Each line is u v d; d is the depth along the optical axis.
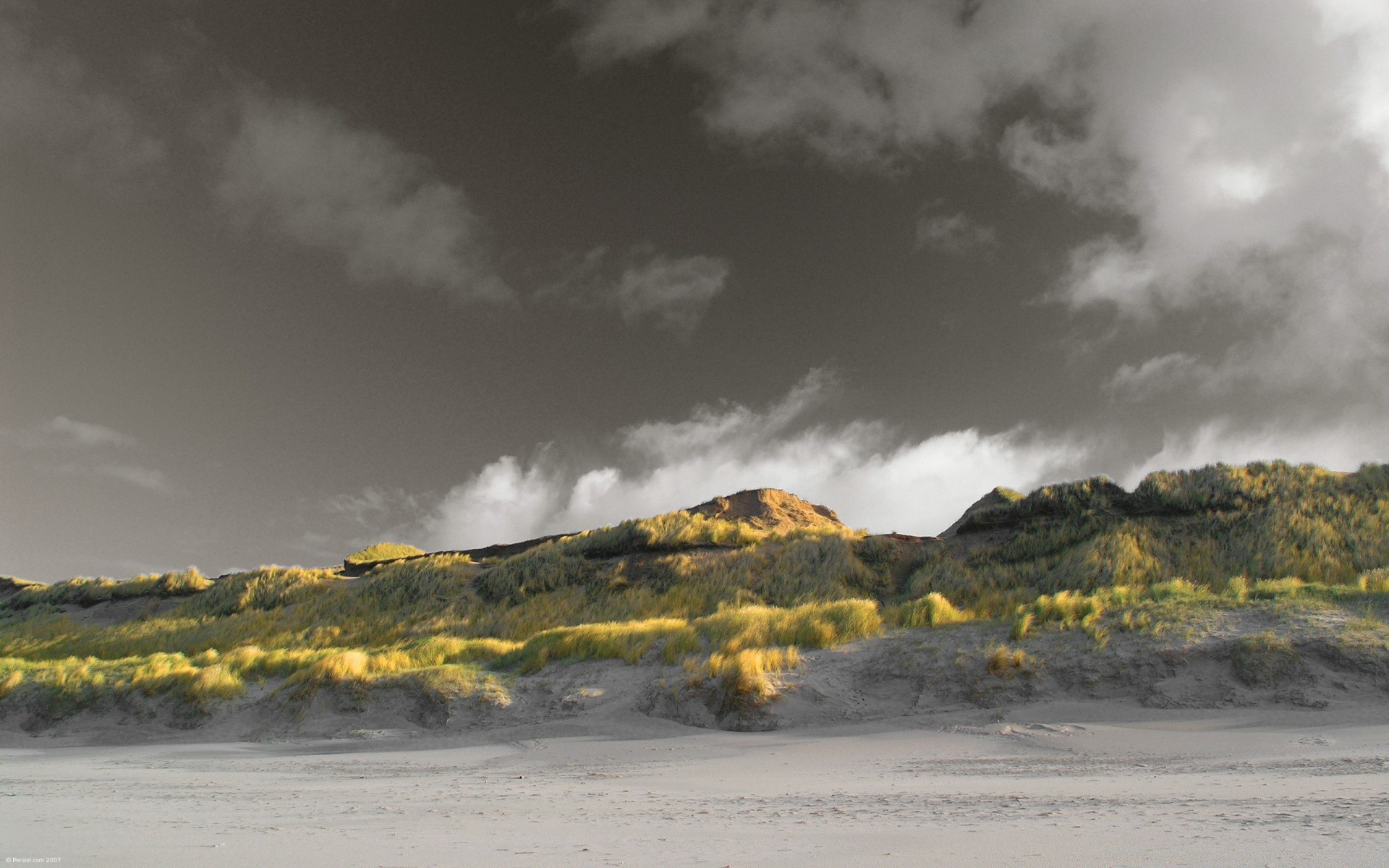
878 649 19.69
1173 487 33.44
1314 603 18.38
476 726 18.41
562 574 40.12
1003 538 35.00
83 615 50.19
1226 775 9.23
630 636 22.22
